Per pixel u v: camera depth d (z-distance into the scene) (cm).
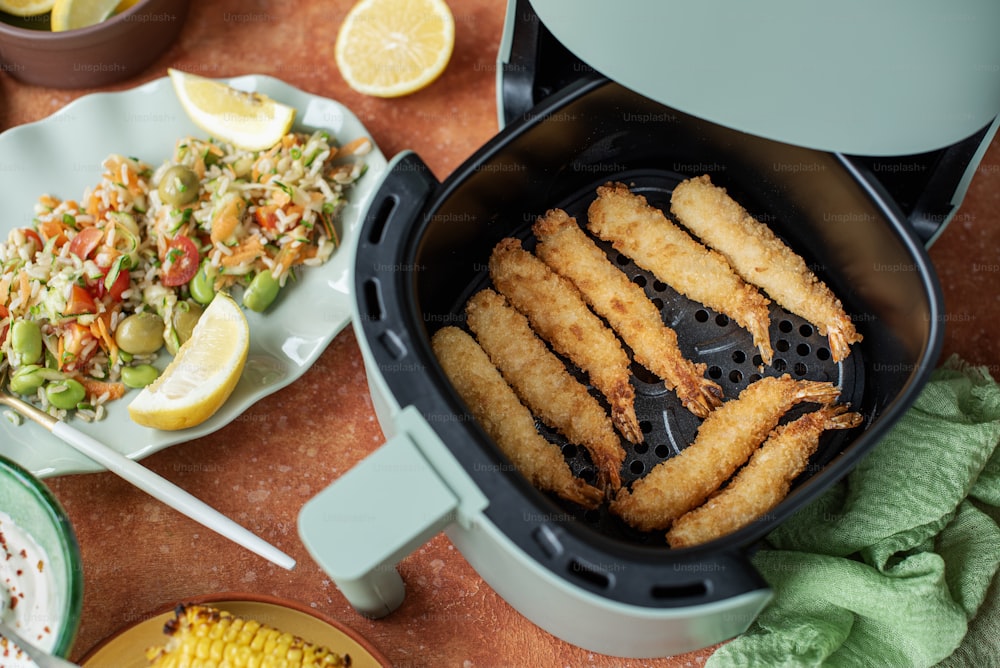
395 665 73
